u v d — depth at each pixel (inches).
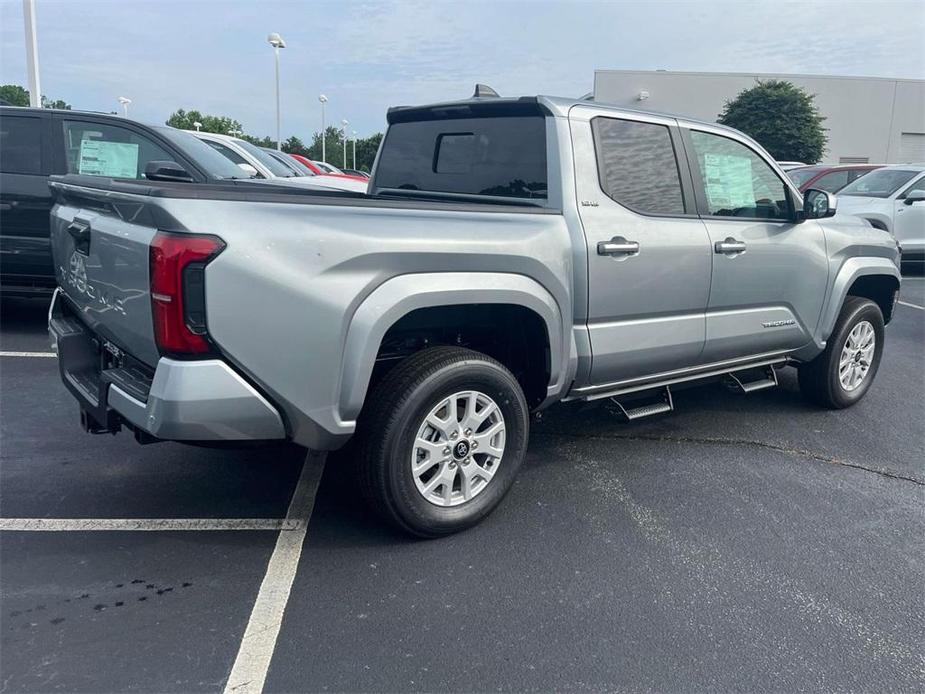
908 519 153.9
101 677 99.6
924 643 113.9
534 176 155.4
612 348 157.5
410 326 140.3
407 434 127.9
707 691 102.2
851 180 593.0
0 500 147.5
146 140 271.7
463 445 136.6
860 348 222.1
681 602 121.9
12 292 275.7
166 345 109.3
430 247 125.3
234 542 135.3
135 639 107.6
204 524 141.3
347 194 191.2
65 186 145.5
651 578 128.6
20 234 266.4
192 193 108.6
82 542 133.3
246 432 115.6
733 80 1750.7
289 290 112.7
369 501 132.5
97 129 270.4
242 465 168.2
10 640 106.0
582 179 152.2
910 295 443.2
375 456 127.4
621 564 132.6
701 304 174.9
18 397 207.5
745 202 187.3
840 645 112.7
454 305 138.3
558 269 143.5
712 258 173.5
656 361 168.7
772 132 1486.2
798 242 195.6
